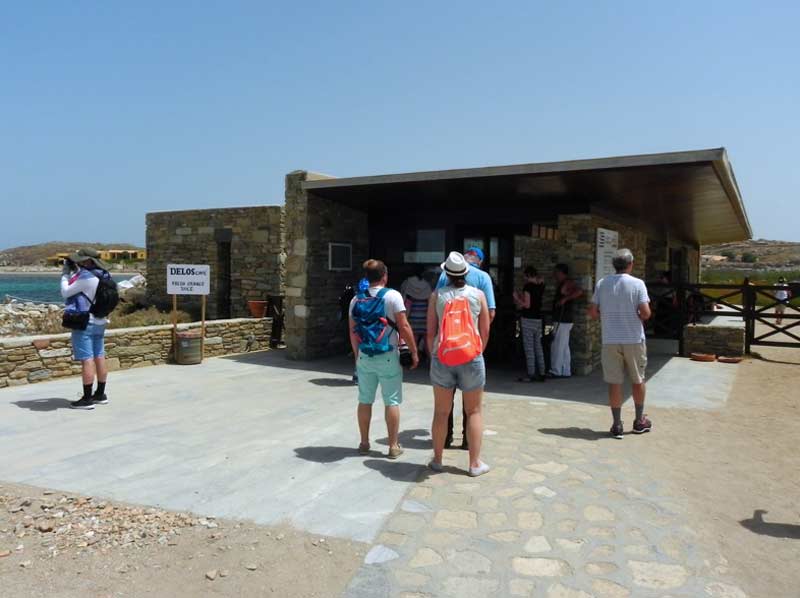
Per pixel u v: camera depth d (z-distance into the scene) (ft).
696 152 22.03
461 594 9.83
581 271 30.14
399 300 15.98
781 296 64.49
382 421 20.70
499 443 17.90
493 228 36.17
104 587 9.98
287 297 35.04
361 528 12.07
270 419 20.84
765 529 12.62
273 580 10.22
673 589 10.12
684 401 24.75
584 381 28.76
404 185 29.71
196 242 52.54
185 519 12.41
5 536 11.67
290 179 34.47
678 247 69.21
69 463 15.81
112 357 30.30
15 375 25.93
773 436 19.58
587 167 23.98
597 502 13.56
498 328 35.60
